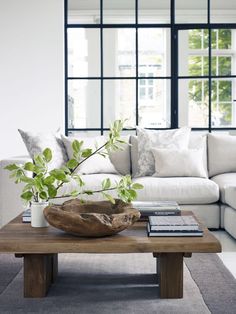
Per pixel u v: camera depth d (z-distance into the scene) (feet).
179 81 20.04
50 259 8.75
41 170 8.29
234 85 20.06
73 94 20.04
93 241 7.45
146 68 20.11
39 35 19.42
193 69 20.08
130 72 20.08
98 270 9.89
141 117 20.03
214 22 20.02
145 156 15.47
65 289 8.61
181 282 8.13
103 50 20.03
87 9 19.97
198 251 7.35
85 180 13.87
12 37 19.35
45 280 8.23
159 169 14.94
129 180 8.49
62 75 19.47
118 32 20.02
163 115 20.13
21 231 8.19
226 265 10.35
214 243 7.37
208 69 20.06
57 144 15.51
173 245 7.34
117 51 20.04
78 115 20.08
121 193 8.36
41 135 15.37
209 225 13.89
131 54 20.06
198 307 7.69
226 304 7.84
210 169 15.96
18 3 19.34
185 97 20.01
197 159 15.08
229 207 13.39
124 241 7.47
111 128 8.50
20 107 19.42
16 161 13.92
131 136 16.31
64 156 15.48
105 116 20.02
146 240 7.54
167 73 20.10
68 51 20.07
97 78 20.07
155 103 20.04
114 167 15.70
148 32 20.02
